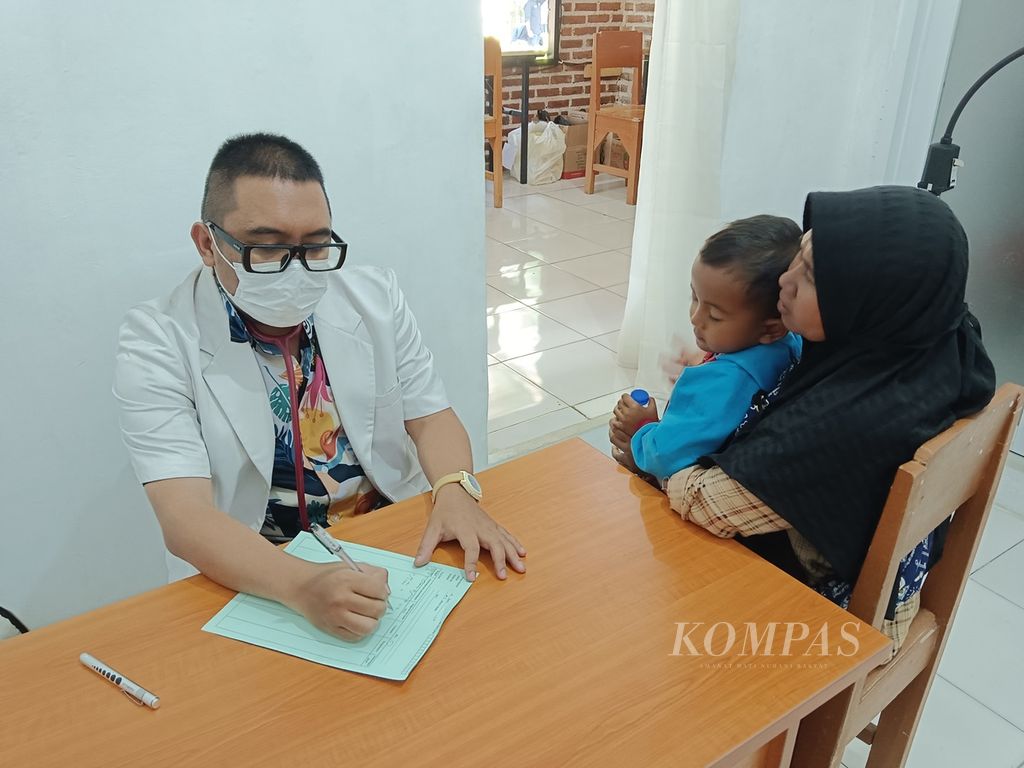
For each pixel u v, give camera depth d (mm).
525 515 1134
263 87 1486
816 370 1030
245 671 867
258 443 1204
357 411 1301
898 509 934
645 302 2805
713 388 1112
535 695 841
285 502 1277
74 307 1434
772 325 1129
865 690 1117
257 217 1067
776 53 2420
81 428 1522
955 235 930
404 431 1408
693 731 802
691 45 2377
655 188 2639
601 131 5141
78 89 1312
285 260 1089
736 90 2402
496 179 5000
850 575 1025
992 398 1054
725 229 1136
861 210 948
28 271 1371
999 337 2406
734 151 2494
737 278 1080
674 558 1048
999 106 2242
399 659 881
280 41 1474
